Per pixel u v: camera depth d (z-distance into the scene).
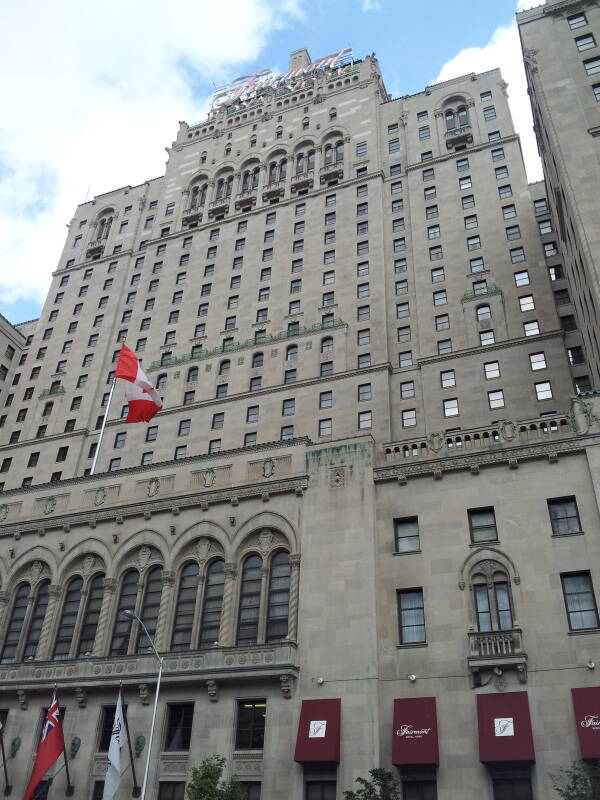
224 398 66.31
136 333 79.12
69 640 38.94
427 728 28.41
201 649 34.09
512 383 56.56
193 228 85.38
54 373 80.69
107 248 91.06
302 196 79.81
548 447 33.12
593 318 42.31
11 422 79.12
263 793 29.64
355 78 88.75
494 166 71.00
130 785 32.25
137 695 34.66
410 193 73.75
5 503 46.03
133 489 42.16
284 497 37.56
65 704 35.94
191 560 38.28
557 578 30.06
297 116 89.50
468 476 34.28
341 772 28.77
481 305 62.03
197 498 39.34
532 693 27.97
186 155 95.06
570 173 43.00
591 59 48.22
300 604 33.84
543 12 52.66
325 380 62.69
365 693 30.22
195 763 31.69
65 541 42.00
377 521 34.97
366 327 65.44
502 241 65.38
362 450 37.03
